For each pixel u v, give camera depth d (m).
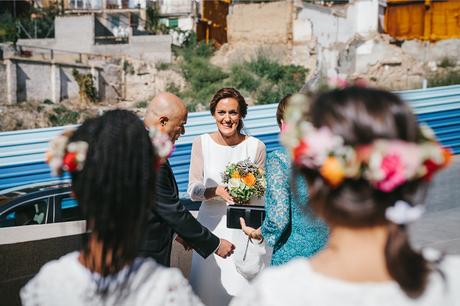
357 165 1.13
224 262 3.61
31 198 5.92
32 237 3.02
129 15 17.83
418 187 1.21
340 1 17.70
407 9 17.81
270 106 11.40
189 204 6.89
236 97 3.83
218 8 18.59
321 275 1.19
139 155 1.49
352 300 1.14
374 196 1.16
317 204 1.27
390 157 1.11
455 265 1.24
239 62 17.66
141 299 1.39
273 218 2.66
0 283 2.86
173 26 18.12
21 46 16.64
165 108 2.98
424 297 1.15
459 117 13.27
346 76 17.58
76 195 1.50
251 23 18.38
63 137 1.54
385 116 1.17
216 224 3.67
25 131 10.62
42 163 10.63
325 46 17.73
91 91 16.58
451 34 17.47
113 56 17.20
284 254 2.70
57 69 16.25
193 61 17.28
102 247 1.43
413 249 1.22
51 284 1.42
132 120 1.54
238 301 1.26
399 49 17.45
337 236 1.23
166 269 1.46
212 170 3.84
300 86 17.08
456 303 1.18
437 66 17.38
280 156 2.72
